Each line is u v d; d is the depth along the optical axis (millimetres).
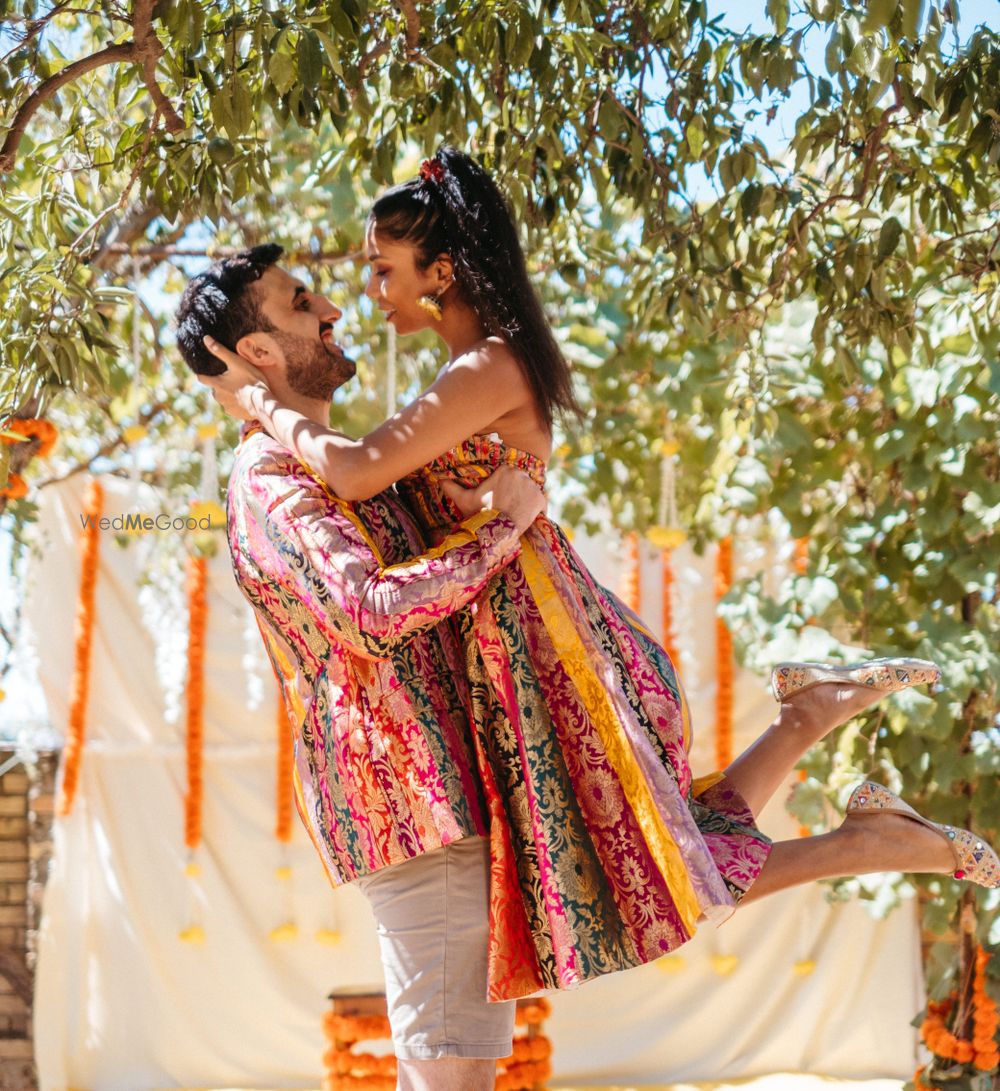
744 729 5883
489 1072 2066
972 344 4227
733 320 3148
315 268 4988
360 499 2033
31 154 3004
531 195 3043
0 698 5520
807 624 5219
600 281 4867
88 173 3078
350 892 5977
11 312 2752
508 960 1991
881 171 2971
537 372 2158
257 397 2174
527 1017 5227
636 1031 5926
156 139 2688
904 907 5887
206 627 5926
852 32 2414
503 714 2053
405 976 2041
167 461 5707
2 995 5820
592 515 5883
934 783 4582
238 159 2646
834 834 2230
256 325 2225
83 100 2965
